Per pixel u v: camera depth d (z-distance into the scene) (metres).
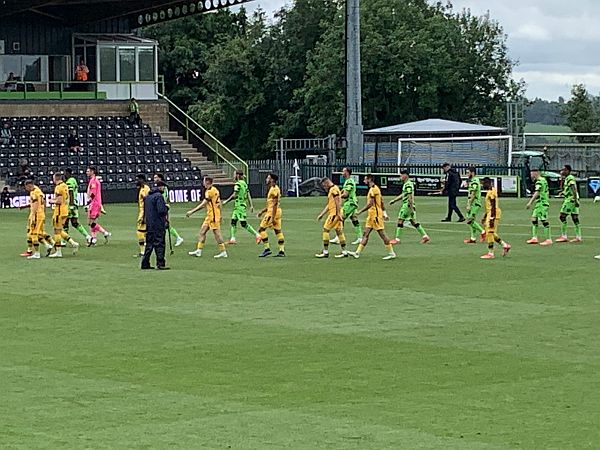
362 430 11.74
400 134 72.94
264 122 94.06
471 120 93.50
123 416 12.41
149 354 16.06
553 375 14.48
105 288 23.30
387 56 86.88
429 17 94.25
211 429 11.81
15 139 60.38
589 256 29.53
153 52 69.25
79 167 59.66
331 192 29.08
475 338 17.22
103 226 40.59
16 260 28.83
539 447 11.07
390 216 45.78
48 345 16.84
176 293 22.47
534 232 33.38
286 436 11.52
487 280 24.39
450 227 39.78
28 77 68.38
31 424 12.09
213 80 93.50
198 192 59.69
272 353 16.08
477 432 11.65
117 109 65.94
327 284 23.73
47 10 67.88
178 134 66.75
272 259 28.75
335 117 86.38
